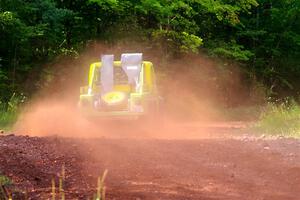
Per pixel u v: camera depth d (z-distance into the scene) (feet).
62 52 128.98
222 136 71.15
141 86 75.05
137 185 31.65
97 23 138.82
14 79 113.19
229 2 159.12
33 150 42.45
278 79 180.45
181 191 30.27
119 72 77.25
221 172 36.96
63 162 38.52
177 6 143.43
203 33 166.09
